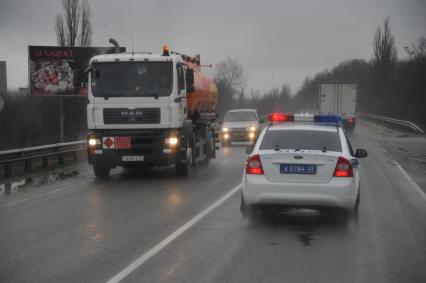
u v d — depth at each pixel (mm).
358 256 7438
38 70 30438
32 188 14516
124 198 12484
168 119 15617
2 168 20328
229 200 12047
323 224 9570
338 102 43375
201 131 19594
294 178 9242
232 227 9234
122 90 15633
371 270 6766
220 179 16047
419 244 8164
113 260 7184
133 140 15672
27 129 31438
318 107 43906
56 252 7629
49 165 21062
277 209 9844
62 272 6672
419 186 15023
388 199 12656
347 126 43406
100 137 15719
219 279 6367
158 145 15664
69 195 13109
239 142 33875
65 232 8922
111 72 15750
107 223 9609
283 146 9758
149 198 12445
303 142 9805
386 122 61000
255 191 9336
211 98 21531
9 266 6953
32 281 6336
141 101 15555
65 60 30406
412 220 10062
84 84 16578
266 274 6574
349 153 9648
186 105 16922
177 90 15742
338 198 9102
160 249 7734
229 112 33406
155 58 15680
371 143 34219
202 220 9820
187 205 11430
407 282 6301
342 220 9688
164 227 9234
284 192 9219
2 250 7777
